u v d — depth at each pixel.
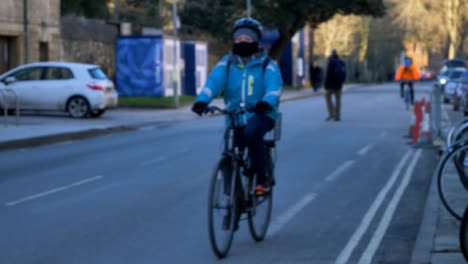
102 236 13.32
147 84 65.81
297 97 77.50
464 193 13.84
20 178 20.55
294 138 31.64
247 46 11.99
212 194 11.14
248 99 12.11
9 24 50.03
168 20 90.25
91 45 62.19
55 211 15.70
